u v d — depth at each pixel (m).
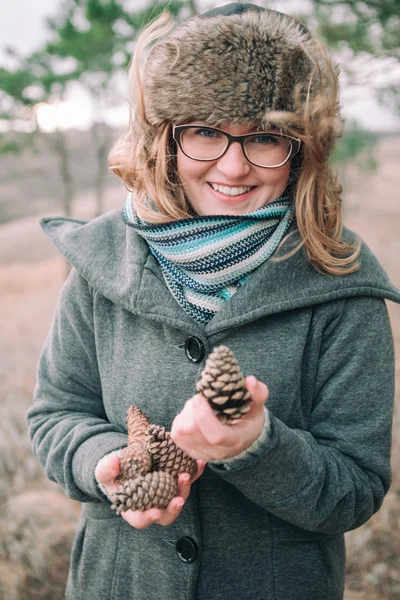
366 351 1.47
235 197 1.41
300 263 1.47
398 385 4.31
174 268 1.50
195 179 1.42
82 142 33.66
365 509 1.44
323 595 1.55
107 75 9.54
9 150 11.55
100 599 1.65
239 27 1.29
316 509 1.32
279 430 1.22
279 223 1.48
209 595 1.50
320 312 1.48
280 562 1.51
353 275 1.48
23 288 15.36
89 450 1.43
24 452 4.16
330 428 1.48
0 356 6.86
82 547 1.74
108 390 1.60
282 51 1.29
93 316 1.64
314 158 1.38
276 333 1.48
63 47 9.14
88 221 1.87
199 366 1.47
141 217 1.52
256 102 1.28
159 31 1.48
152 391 1.51
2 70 9.53
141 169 1.52
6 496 3.62
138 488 1.12
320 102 1.32
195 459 1.24
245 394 1.06
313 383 1.51
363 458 1.45
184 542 1.49
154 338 1.53
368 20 4.35
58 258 24.02
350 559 2.97
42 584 2.92
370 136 19.20
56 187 37.53
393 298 1.49
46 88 9.66
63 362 1.71
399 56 4.36
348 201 29.27
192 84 1.29
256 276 1.45
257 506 1.49
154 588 1.55
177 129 1.35
